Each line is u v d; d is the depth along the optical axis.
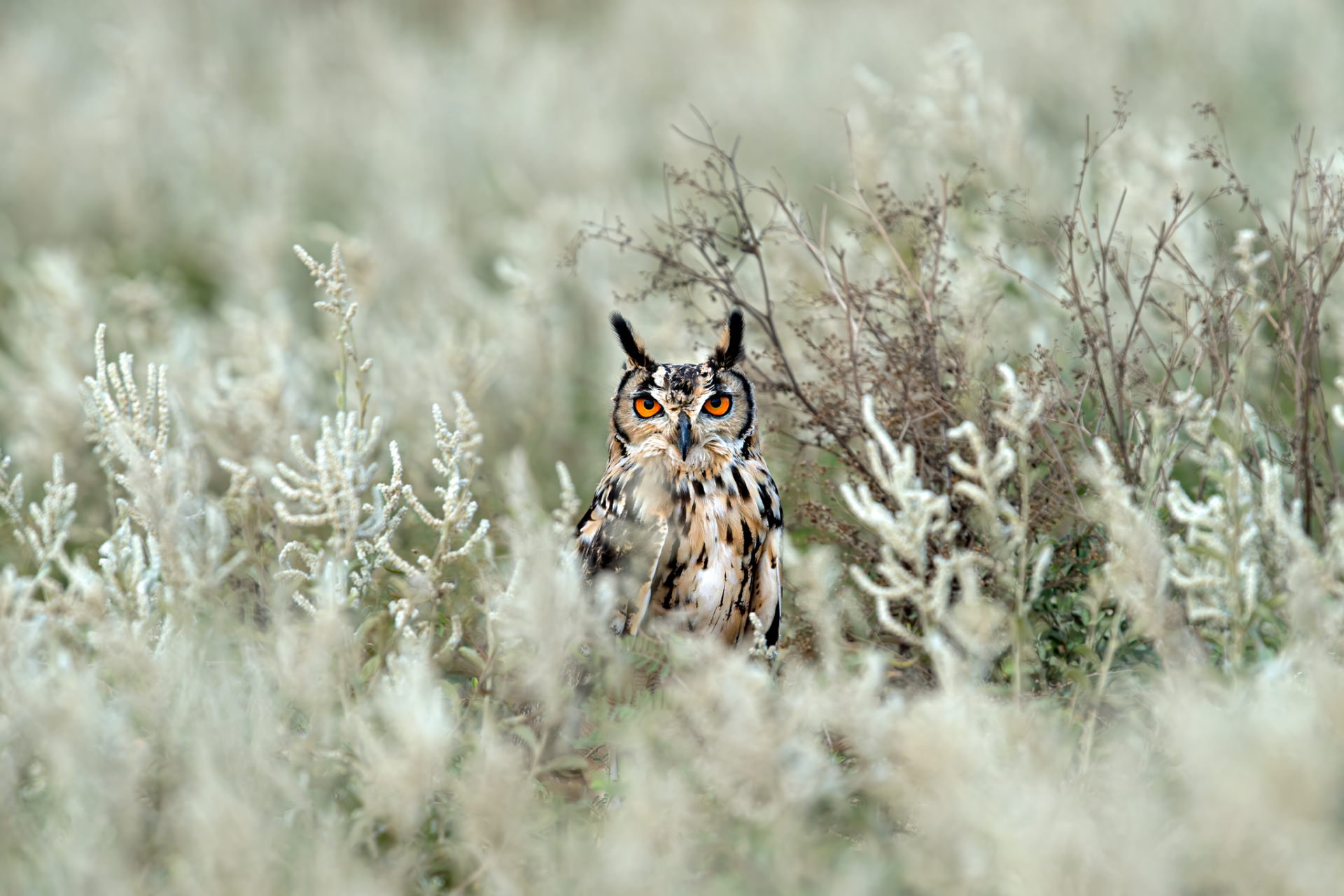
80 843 7.80
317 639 9.28
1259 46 31.55
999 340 15.41
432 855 9.09
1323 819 6.84
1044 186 20.77
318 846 8.02
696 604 12.56
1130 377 12.82
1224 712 8.58
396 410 19.20
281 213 27.62
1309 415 12.27
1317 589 9.21
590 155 32.69
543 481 18.88
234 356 20.94
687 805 8.20
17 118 36.88
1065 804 7.78
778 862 7.87
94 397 12.21
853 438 13.26
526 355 21.05
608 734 9.18
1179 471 15.12
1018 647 9.19
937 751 7.75
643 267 24.00
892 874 8.03
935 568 12.27
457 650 11.45
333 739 9.55
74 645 10.66
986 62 33.28
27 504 17.31
